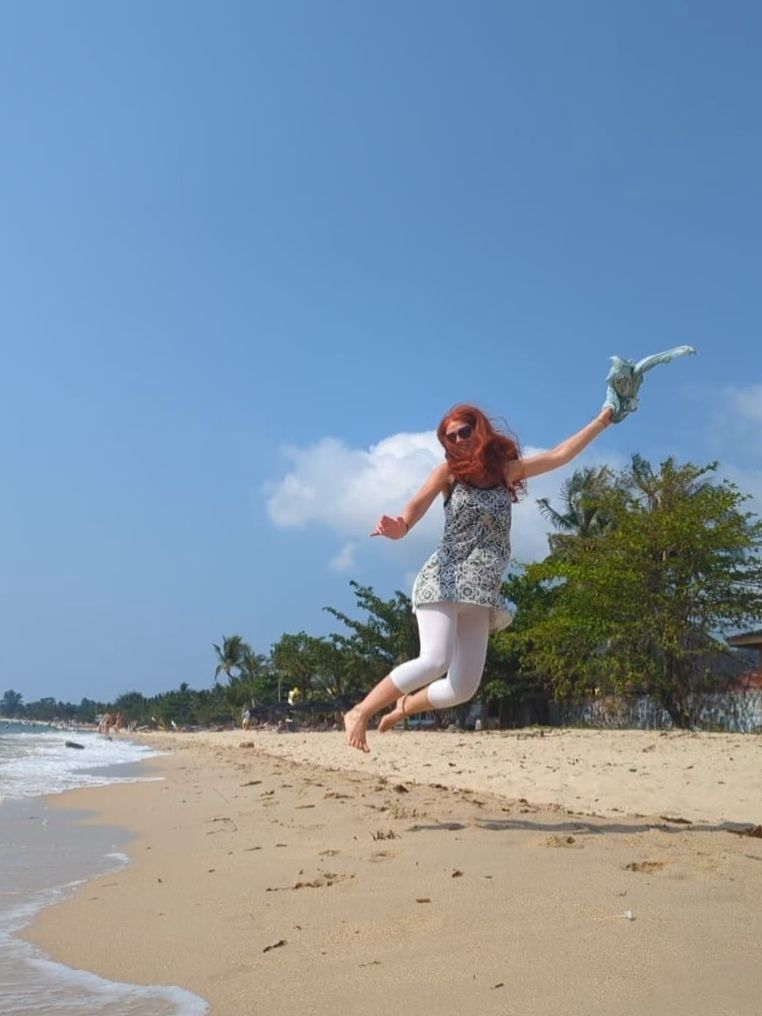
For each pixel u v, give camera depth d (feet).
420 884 12.77
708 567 87.30
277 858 16.17
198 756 63.62
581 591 91.15
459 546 17.87
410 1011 8.05
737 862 13.82
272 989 9.03
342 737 107.65
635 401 18.83
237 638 270.67
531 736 72.59
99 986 9.55
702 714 88.94
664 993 8.11
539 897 11.58
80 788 35.14
